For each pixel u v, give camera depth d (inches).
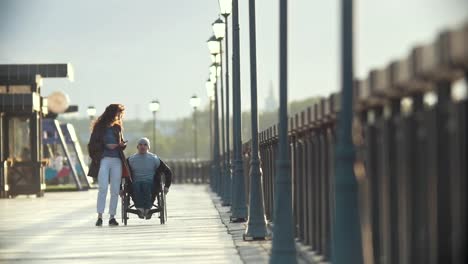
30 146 1973.4
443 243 336.5
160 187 1025.5
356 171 465.4
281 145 560.4
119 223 1071.6
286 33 569.3
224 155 1588.3
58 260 684.1
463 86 319.6
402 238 384.2
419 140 358.0
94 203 1684.3
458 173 319.0
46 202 1747.0
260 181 786.2
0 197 1943.9
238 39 1023.6
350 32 406.6
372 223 431.2
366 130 440.5
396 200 394.6
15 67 2009.1
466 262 315.6
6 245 823.7
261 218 783.7
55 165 2763.3
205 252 708.0
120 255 706.2
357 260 411.5
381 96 400.8
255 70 799.1
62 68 2016.5
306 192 634.8
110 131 1024.2
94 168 1024.2
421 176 356.8
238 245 740.7
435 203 340.8
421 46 334.0
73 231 969.5
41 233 960.9
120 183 1026.7
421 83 348.5
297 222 688.4
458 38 297.7
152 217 1173.7
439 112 335.9
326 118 524.7
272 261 553.9
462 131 314.8
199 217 1152.2
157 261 655.8
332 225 515.5
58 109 2432.3
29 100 1936.5
